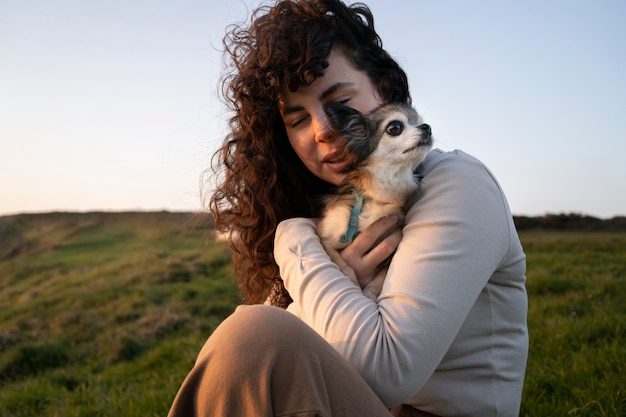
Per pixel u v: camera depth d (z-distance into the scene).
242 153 2.82
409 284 1.88
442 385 2.01
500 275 2.07
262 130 2.72
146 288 10.37
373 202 2.62
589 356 3.76
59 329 8.21
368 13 2.64
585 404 3.04
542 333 4.52
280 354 1.59
